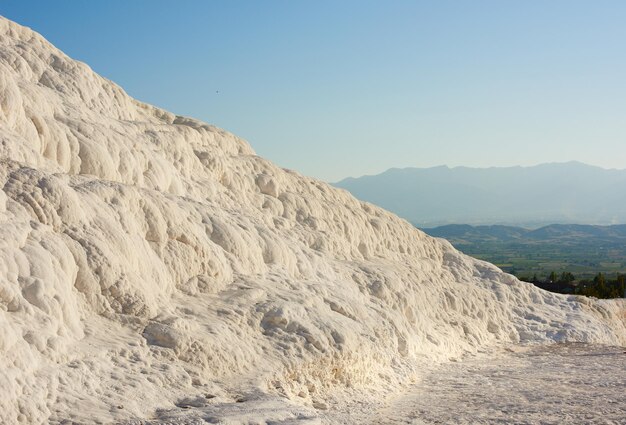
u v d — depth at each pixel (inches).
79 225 540.1
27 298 450.3
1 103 571.8
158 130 845.8
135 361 488.7
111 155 668.7
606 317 1282.0
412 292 983.6
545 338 1123.3
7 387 380.5
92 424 398.0
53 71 765.9
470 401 653.9
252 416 449.1
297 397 571.2
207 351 533.0
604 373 830.5
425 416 585.0
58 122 639.8
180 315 574.9
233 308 620.7
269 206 930.1
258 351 583.5
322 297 754.8
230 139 1014.4
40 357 424.8
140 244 587.8
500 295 1202.0
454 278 1197.1
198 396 482.9
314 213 993.5
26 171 530.9
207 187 827.4
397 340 815.1
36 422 383.9
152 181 715.4
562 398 668.1
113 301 529.3
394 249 1139.9
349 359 649.0
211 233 706.2
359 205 1176.2
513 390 714.2
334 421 534.3
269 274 743.1
